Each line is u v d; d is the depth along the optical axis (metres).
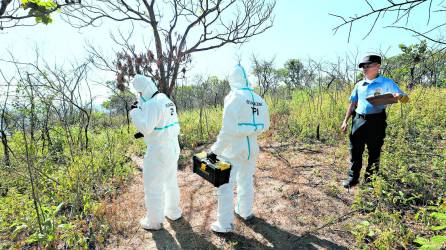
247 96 3.46
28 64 4.34
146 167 3.56
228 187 3.53
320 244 3.31
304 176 5.00
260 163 5.75
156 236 3.60
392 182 4.19
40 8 2.43
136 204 4.46
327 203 4.11
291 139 7.08
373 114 4.16
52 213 3.53
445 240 2.51
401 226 3.29
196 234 3.60
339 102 8.53
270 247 3.31
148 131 3.37
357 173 4.40
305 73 10.88
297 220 3.78
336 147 6.28
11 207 4.21
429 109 7.29
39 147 6.15
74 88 5.99
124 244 3.47
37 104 5.13
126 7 7.15
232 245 3.35
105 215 4.02
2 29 2.27
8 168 5.02
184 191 4.86
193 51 7.77
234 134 3.41
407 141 5.90
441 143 5.80
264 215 3.94
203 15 7.38
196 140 7.61
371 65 4.12
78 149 5.91
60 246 3.40
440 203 3.73
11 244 3.52
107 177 5.38
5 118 5.55
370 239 3.30
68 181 4.67
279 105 10.30
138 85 3.50
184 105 13.06
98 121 11.07
